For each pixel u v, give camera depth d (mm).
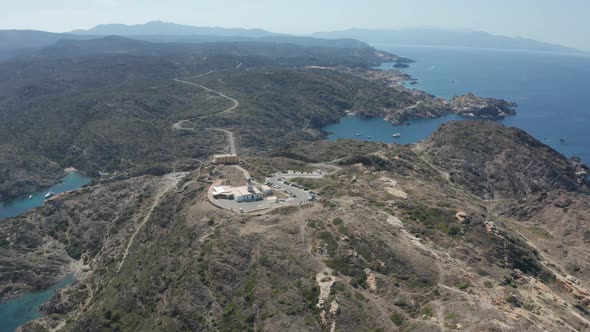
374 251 102875
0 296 152375
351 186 154750
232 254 108438
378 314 85250
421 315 83375
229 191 141125
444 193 165375
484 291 89500
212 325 95188
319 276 97125
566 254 137500
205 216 127500
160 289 112125
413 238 112125
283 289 96375
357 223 114000
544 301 95125
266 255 105500
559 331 79062
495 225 128125
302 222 118000
